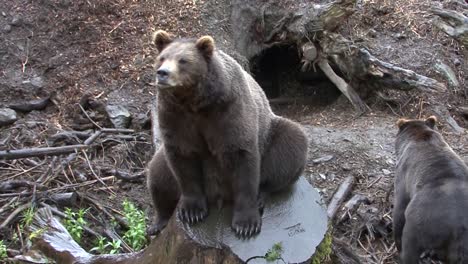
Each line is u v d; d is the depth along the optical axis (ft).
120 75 31.53
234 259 15.89
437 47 34.96
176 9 34.19
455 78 34.06
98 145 27.78
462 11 37.88
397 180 22.43
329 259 18.04
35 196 24.12
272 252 16.01
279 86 38.81
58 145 28.02
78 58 32.09
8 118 29.09
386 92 33.14
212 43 16.07
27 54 31.89
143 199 26.02
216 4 34.81
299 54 35.29
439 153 21.22
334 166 28.17
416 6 37.09
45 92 30.76
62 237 21.56
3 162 26.30
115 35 32.99
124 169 27.17
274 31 35.12
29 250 21.53
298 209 17.60
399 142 23.36
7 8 32.99
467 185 19.97
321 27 32.99
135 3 34.19
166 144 16.75
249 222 16.46
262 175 18.30
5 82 30.73
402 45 34.88
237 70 16.99
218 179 17.26
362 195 26.76
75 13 33.30
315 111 35.01
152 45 32.71
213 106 16.01
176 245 16.61
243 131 16.30
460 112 32.96
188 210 16.93
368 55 32.12
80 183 25.59
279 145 18.31
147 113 29.78
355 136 29.81
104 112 29.96
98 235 23.77
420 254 19.92
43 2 33.35
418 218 19.85
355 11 34.42
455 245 19.24
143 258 18.11
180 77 15.49
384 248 25.09
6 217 23.77
